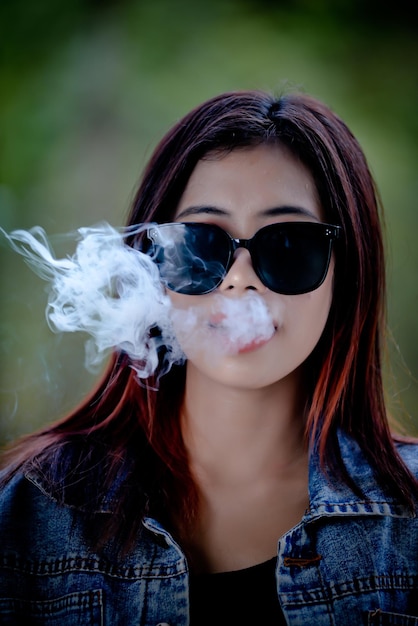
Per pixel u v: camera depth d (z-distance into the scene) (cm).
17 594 131
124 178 424
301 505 137
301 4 455
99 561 132
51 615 130
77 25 439
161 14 444
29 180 423
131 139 430
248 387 125
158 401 141
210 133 130
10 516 135
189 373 138
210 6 448
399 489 137
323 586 129
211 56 442
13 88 431
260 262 124
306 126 132
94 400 153
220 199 126
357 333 141
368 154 434
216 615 127
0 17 434
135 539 133
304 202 129
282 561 129
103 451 142
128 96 433
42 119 428
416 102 445
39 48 435
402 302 392
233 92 141
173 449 139
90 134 430
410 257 375
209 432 137
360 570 131
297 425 141
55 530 134
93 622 128
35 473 138
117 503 135
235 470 138
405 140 442
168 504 136
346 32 458
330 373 141
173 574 129
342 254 137
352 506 134
